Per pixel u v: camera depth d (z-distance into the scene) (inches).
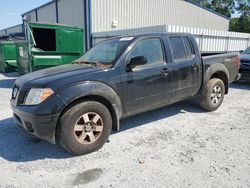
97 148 144.9
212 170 124.0
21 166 128.6
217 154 141.0
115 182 114.5
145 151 145.2
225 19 1040.2
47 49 406.9
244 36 653.9
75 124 134.5
